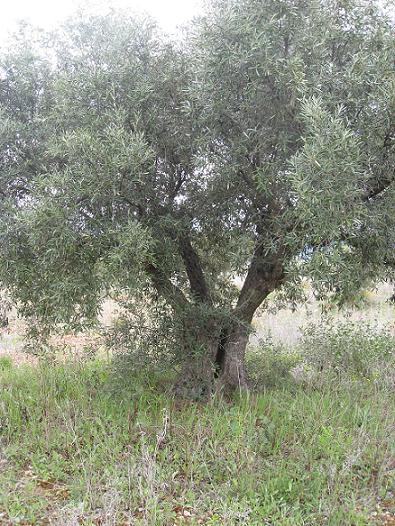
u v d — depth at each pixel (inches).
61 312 253.0
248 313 311.9
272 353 386.9
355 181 217.6
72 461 233.5
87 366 366.6
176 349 299.6
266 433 253.6
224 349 321.7
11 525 189.2
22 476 225.6
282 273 297.9
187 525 192.5
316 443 238.5
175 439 245.1
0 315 324.8
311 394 301.3
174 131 272.2
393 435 247.1
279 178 245.3
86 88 263.9
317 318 540.4
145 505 201.2
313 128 215.0
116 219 257.9
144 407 285.7
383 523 197.6
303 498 208.7
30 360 419.5
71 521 179.6
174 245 278.2
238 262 258.7
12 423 268.2
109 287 260.4
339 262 222.2
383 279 303.0
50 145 260.8
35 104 310.5
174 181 293.4
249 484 210.8
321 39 238.4
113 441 242.7
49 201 239.0
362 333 411.8
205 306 292.4
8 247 256.8
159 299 309.1
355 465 228.8
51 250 236.1
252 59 230.2
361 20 248.2
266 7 235.0
